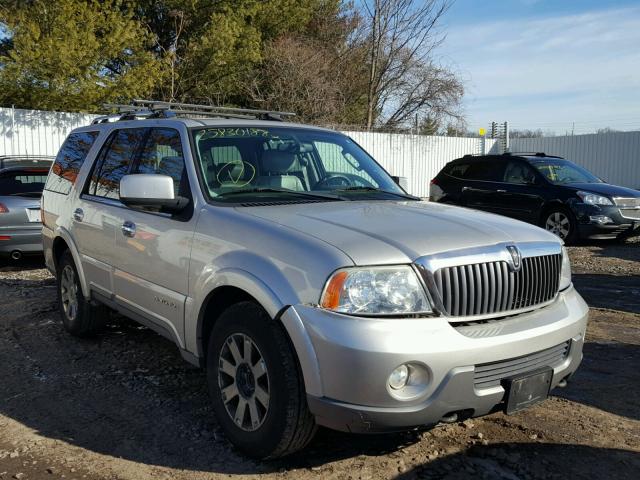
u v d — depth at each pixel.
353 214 3.56
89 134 5.68
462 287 3.07
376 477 3.21
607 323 6.24
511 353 3.07
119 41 18.45
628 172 24.50
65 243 5.70
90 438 3.65
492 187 12.74
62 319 5.75
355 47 27.86
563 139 26.03
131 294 4.43
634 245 11.82
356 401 2.81
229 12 22.95
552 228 11.78
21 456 3.43
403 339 2.82
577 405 4.17
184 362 5.00
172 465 3.33
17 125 15.81
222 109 5.27
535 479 3.22
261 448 3.21
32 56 17.03
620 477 3.24
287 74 24.17
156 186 3.77
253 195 3.98
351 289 2.89
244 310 3.26
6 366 4.88
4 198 8.57
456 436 3.69
